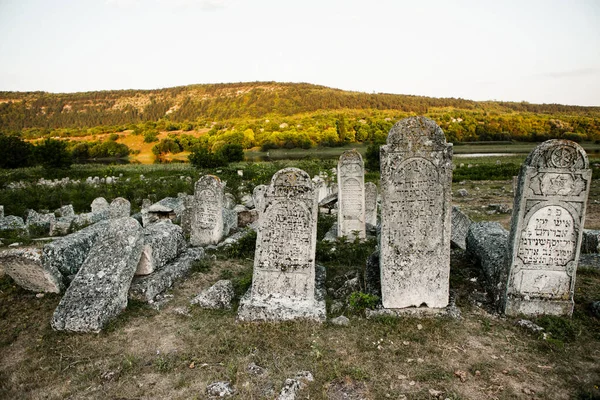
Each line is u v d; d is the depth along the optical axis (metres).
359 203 10.30
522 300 5.46
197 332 5.18
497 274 6.03
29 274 6.20
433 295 5.58
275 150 68.19
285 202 5.75
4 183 23.53
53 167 32.22
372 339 4.94
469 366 4.34
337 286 6.78
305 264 5.78
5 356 4.69
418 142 5.28
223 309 5.89
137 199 18.47
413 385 4.02
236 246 8.86
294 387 3.91
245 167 31.64
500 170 25.73
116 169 37.94
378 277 6.58
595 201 14.44
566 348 4.68
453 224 9.29
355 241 9.34
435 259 5.50
